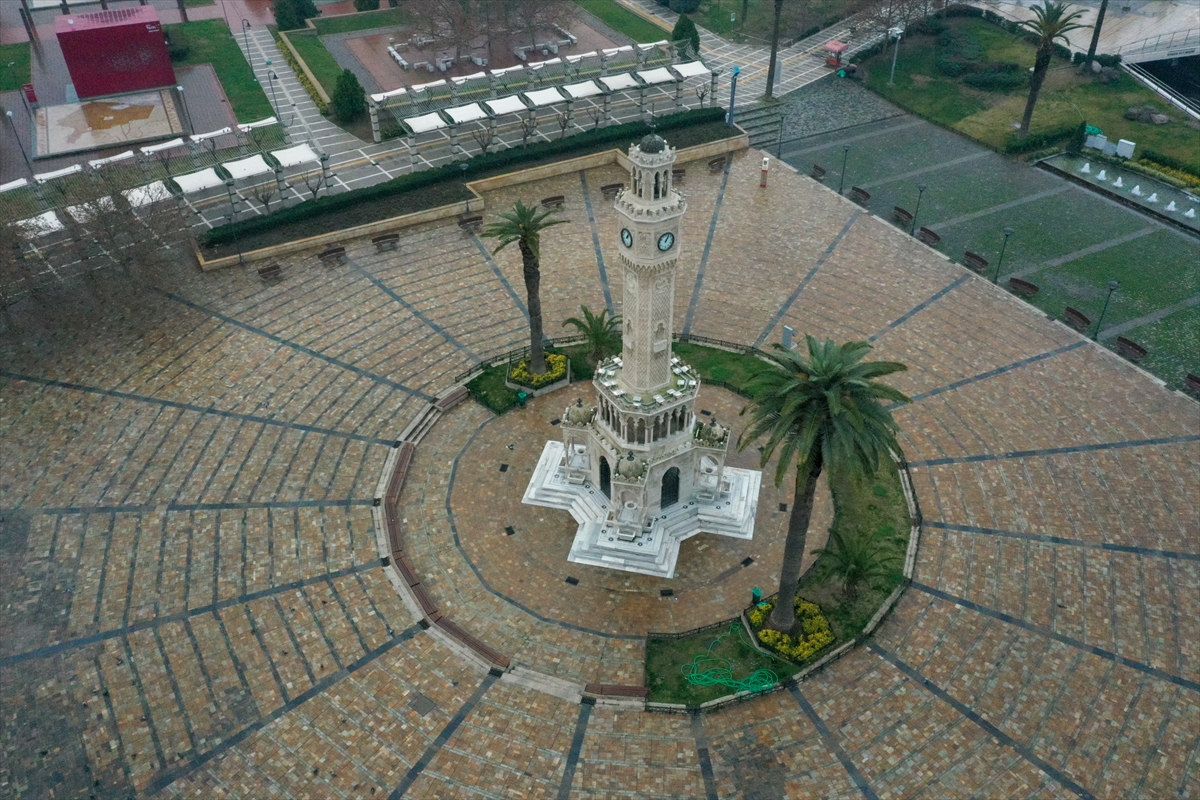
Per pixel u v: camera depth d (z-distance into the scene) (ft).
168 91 426.51
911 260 305.94
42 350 265.95
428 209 325.62
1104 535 209.15
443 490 226.17
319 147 374.43
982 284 293.23
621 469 200.54
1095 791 160.86
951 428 238.89
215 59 461.78
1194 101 424.05
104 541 208.33
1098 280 295.48
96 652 184.34
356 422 242.37
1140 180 351.67
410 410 246.68
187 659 183.42
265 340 270.05
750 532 214.90
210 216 327.47
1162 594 195.42
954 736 169.99
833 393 146.61
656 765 166.50
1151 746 167.32
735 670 182.60
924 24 464.24
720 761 166.91
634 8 521.24
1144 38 443.32
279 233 312.71
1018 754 166.71
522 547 212.23
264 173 333.01
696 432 214.28
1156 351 264.11
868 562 189.37
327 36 481.46
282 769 164.96
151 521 213.25
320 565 203.82
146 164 329.11
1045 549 206.39
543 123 391.45
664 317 191.42
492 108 358.23
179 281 294.46
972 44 445.78
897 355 264.31
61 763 165.68
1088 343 266.77
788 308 284.61
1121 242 315.17
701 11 510.99
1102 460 228.22
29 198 300.61
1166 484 221.05
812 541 210.79
